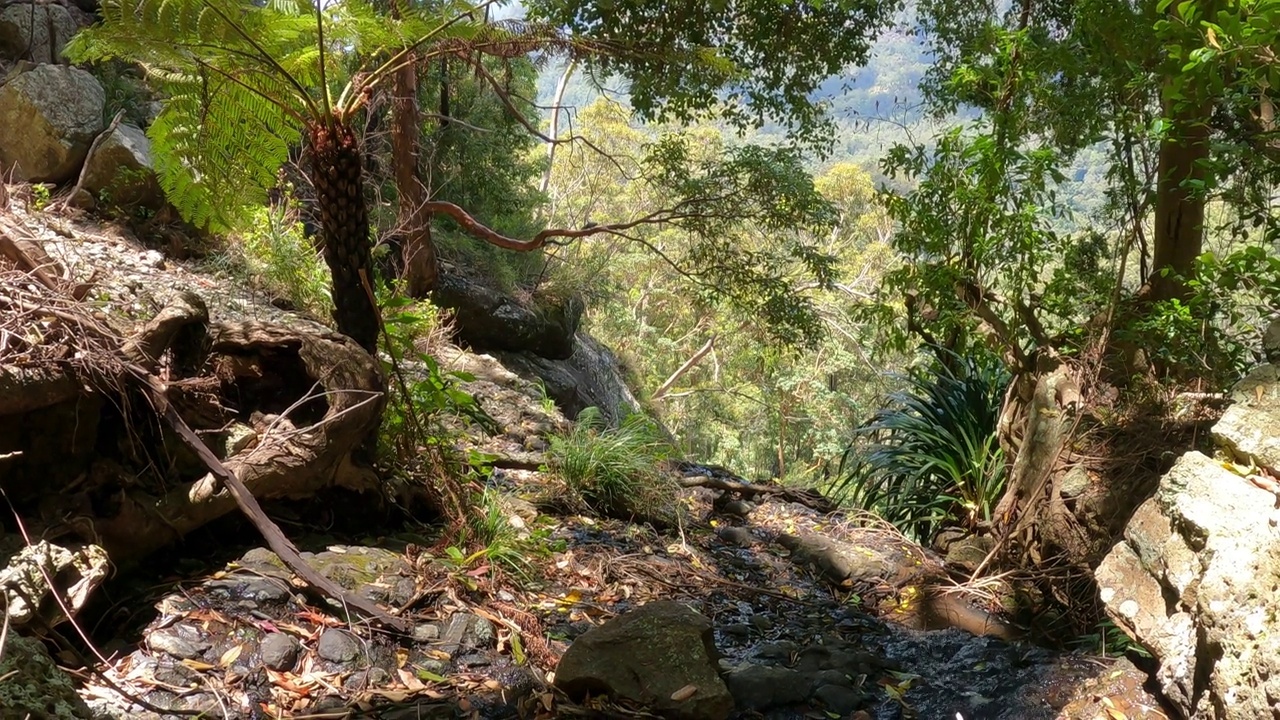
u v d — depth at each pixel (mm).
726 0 7527
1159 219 4273
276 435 3234
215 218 4133
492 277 11062
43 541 2541
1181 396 3807
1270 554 2168
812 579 4312
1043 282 4449
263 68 3637
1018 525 4180
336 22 3600
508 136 12195
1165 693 2480
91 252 5348
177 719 2404
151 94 7367
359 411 3367
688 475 5668
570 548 4078
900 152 4684
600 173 17500
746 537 4695
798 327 9875
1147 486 3750
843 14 8172
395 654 2877
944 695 3053
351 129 3648
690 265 10227
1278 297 3188
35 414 2746
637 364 17656
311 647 2805
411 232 8562
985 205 4082
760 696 2922
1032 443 4262
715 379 19094
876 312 4930
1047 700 2904
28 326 2773
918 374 5426
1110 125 4734
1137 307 4328
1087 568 3783
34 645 2186
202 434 3158
